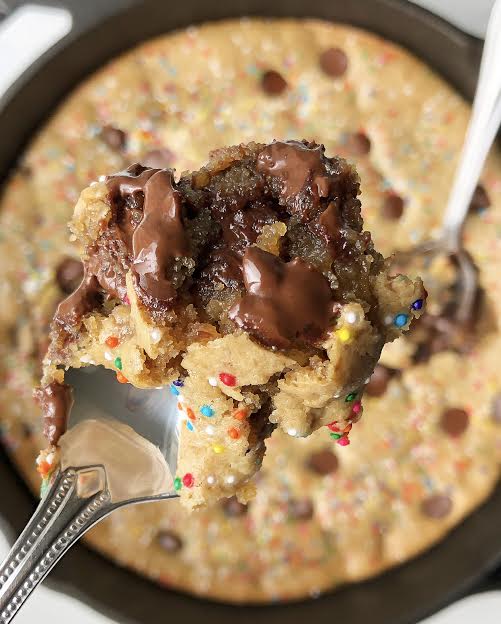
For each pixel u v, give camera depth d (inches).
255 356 10.2
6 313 15.7
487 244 15.4
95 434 11.5
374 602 15.7
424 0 15.7
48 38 16.0
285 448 16.0
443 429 15.9
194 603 15.9
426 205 15.6
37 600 16.0
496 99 13.2
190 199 10.5
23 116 15.6
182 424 11.4
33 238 15.8
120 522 15.9
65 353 11.2
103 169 15.8
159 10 15.4
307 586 15.9
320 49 15.8
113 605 15.6
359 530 15.9
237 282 10.5
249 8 15.7
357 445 15.9
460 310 15.6
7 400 15.7
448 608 16.0
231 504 16.0
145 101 15.8
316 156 10.6
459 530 15.8
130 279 10.4
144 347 10.4
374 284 10.6
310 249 10.5
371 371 10.7
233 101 15.7
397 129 15.6
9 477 15.6
